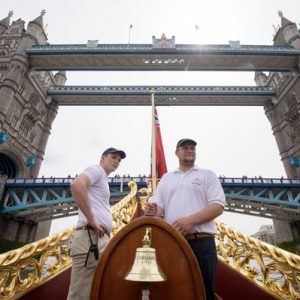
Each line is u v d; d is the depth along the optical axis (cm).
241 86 6047
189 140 322
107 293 203
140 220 223
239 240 361
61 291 337
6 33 5803
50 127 6031
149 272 189
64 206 4206
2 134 4216
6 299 269
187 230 245
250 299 344
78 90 5944
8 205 4125
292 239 4581
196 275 202
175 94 5809
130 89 5919
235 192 4219
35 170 5303
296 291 282
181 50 5094
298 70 5209
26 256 282
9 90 4581
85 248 263
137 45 5344
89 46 5281
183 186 293
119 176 4166
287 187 4038
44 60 5241
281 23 6306
